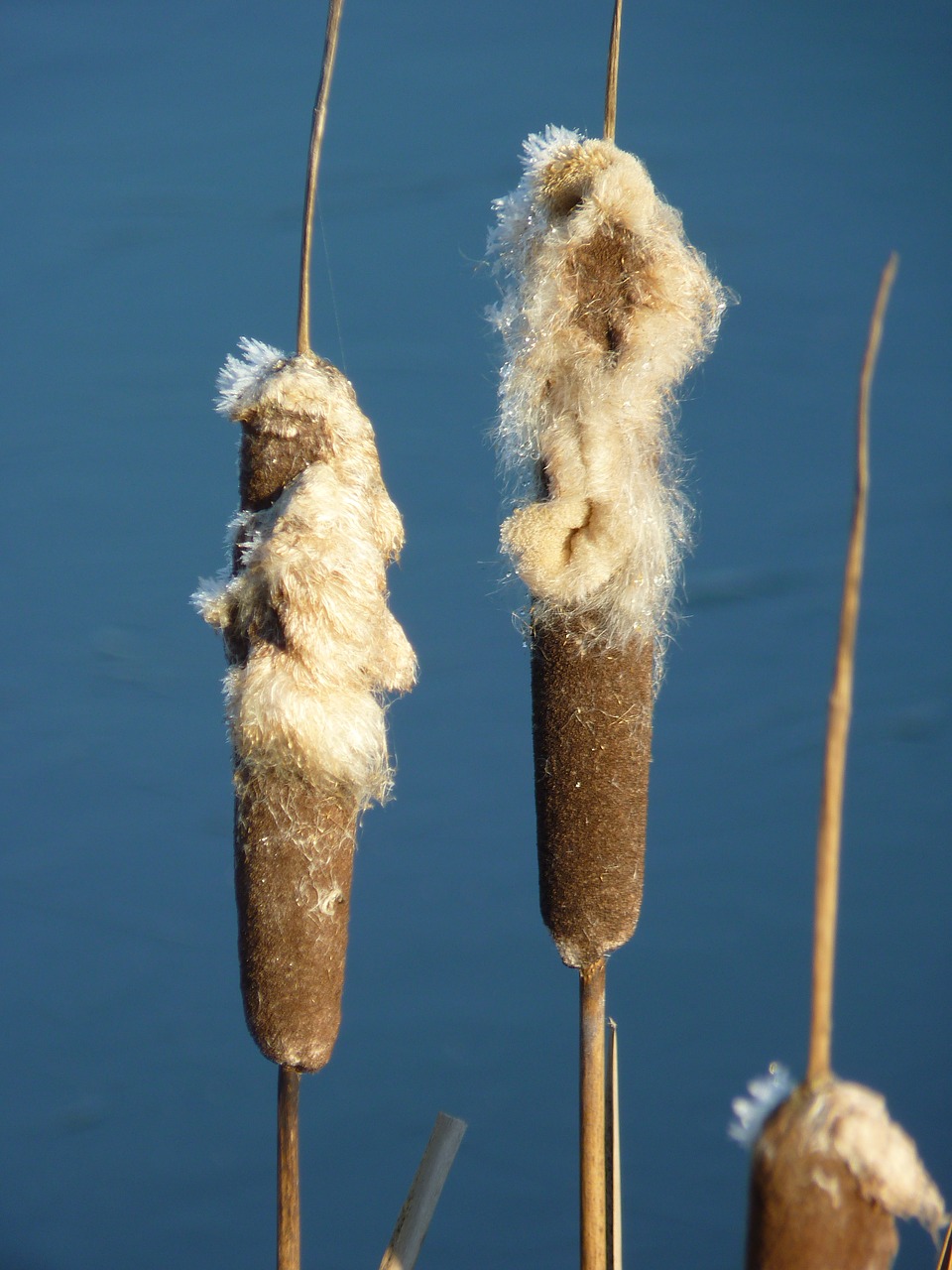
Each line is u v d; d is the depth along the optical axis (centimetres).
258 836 86
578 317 86
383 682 86
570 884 88
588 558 86
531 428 87
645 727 87
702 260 87
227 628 87
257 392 86
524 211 87
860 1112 77
